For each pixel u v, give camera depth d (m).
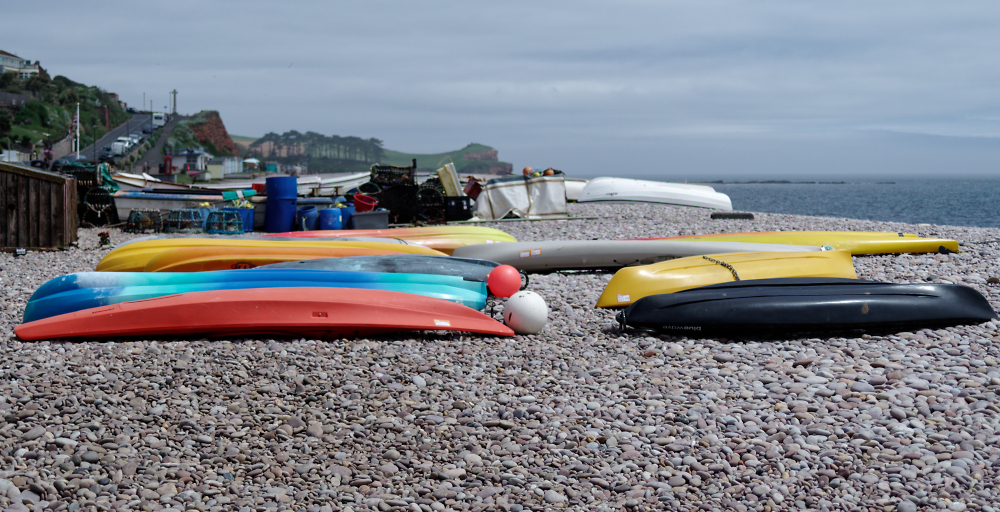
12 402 4.24
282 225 15.80
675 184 23.56
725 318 5.82
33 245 11.96
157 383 4.60
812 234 10.90
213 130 170.38
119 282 6.62
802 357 5.27
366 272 7.06
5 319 6.71
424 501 3.29
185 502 3.24
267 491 3.37
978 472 3.37
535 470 3.58
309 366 5.03
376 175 17.56
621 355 5.52
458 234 11.16
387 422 4.11
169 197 16.41
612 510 3.20
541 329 6.27
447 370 5.00
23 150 106.06
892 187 158.50
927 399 4.29
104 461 3.58
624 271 7.25
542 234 14.73
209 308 5.73
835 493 3.28
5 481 3.33
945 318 5.90
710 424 4.06
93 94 160.00
